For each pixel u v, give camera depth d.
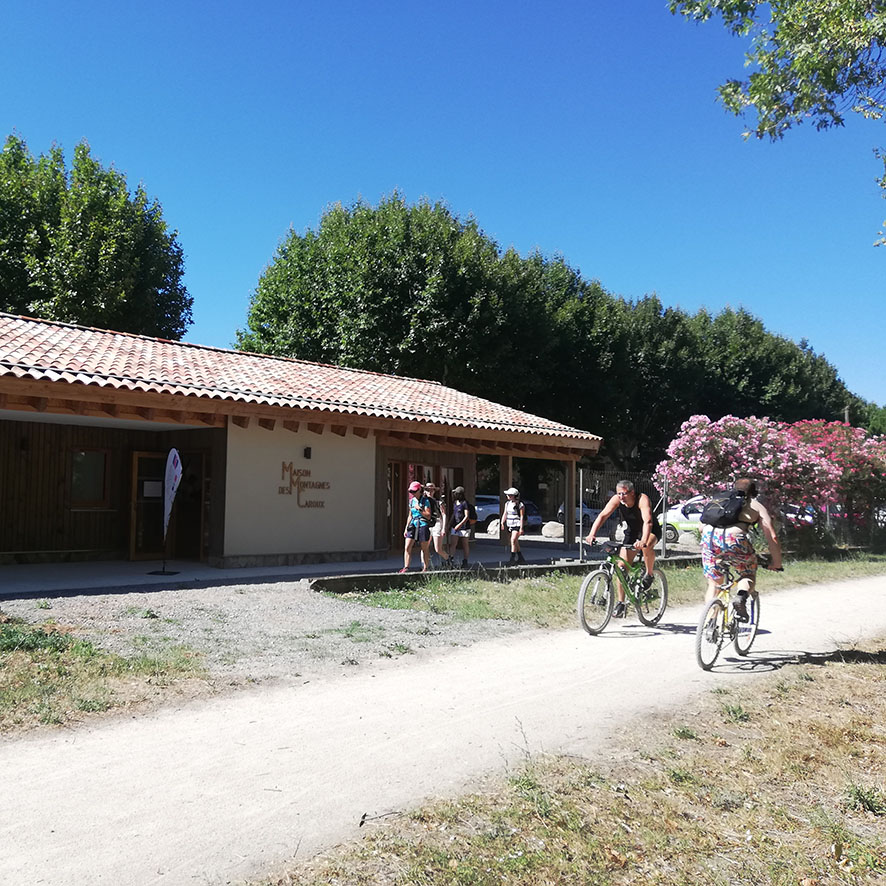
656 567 9.72
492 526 29.97
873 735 5.59
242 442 14.59
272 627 8.78
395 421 16.11
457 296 26.16
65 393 11.66
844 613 11.21
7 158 26.83
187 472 15.72
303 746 4.98
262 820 3.88
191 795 4.15
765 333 41.19
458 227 28.44
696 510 20.08
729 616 7.59
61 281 24.53
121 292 25.19
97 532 15.29
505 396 29.17
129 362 13.93
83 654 6.95
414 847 3.64
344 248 26.84
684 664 7.62
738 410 38.50
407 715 5.69
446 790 4.33
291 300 28.02
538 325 28.17
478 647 8.21
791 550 20.16
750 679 7.12
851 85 9.94
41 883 3.23
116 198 26.81
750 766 4.91
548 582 13.30
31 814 3.87
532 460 34.88
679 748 5.20
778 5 9.87
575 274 33.72
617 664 7.55
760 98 10.23
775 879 3.51
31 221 25.55
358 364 26.55
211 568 14.16
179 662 6.90
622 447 37.28
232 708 5.77
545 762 4.79
